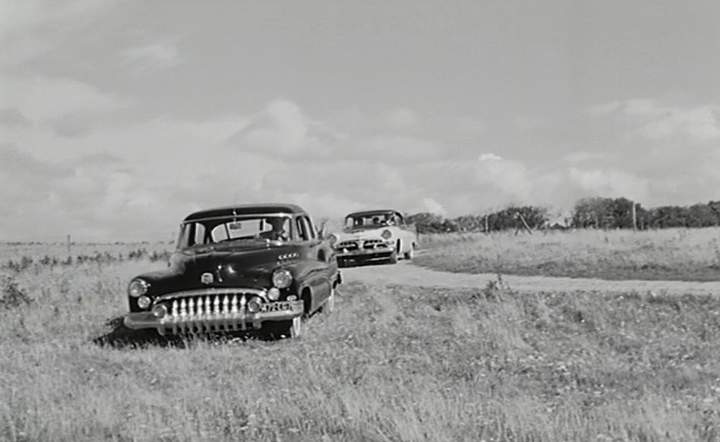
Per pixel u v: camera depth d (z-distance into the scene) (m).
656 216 46.28
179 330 12.23
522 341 12.10
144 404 8.64
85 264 26.41
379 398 8.55
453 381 9.78
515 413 7.67
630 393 9.00
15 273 24.11
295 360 10.91
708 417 7.52
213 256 12.49
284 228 13.56
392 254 25.39
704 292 14.79
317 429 7.71
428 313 14.33
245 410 8.27
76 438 7.62
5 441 7.53
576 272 19.36
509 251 25.28
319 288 13.60
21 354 11.87
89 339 13.32
